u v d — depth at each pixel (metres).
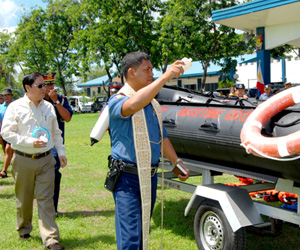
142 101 2.47
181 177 3.09
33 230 4.73
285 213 3.41
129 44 24.31
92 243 4.30
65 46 39.25
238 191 3.63
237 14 11.60
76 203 5.91
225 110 3.98
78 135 16.17
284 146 2.87
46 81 4.99
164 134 3.07
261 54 13.50
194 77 31.67
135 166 2.73
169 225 4.96
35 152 3.99
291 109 3.39
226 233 3.52
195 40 20.45
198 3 20.02
